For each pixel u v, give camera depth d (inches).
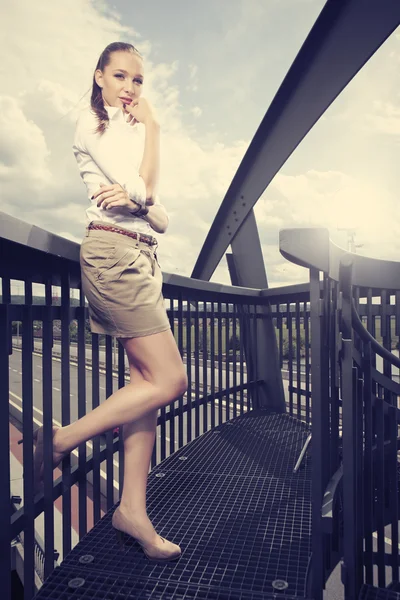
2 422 44.6
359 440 62.7
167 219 58.3
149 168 54.3
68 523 60.3
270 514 69.1
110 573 52.3
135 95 54.5
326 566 62.5
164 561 54.7
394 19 92.2
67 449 53.2
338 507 65.7
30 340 52.1
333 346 61.2
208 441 110.1
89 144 52.3
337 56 107.8
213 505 72.8
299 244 43.5
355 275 63.9
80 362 64.4
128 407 51.7
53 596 48.2
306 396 123.0
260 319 146.9
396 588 78.2
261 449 103.3
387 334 89.7
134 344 52.1
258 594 48.3
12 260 48.9
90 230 52.3
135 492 55.4
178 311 105.2
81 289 67.1
